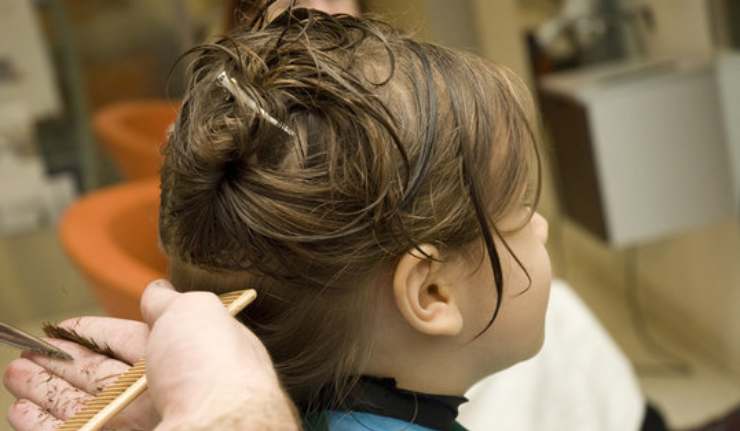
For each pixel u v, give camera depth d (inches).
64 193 94.6
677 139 74.5
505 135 21.5
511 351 23.3
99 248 49.3
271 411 16.2
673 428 70.9
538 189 22.8
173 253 22.2
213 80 21.5
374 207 19.7
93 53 91.1
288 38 22.1
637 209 76.4
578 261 103.1
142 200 58.7
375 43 22.0
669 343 87.4
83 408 19.1
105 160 94.5
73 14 89.5
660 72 76.1
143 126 85.3
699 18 73.0
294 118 20.3
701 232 79.6
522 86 22.8
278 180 19.9
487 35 93.4
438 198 20.3
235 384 16.3
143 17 89.8
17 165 92.9
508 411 47.4
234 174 20.5
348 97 20.0
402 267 20.5
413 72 21.1
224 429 15.8
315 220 19.9
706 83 73.7
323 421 22.4
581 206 82.8
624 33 83.0
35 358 21.7
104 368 21.0
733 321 77.3
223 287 21.6
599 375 52.8
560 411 50.2
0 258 92.9
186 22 89.0
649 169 75.7
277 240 20.1
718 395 77.3
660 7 77.9
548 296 23.6
